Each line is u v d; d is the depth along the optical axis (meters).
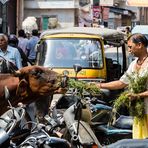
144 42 7.19
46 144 4.69
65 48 14.68
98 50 14.57
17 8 34.28
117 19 44.81
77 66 7.49
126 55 16.12
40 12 37.38
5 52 11.80
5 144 4.49
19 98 6.89
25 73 6.91
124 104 7.33
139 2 23.34
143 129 7.19
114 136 7.94
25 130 5.10
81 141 6.15
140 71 7.16
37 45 14.99
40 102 7.07
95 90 7.29
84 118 7.00
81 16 38.00
